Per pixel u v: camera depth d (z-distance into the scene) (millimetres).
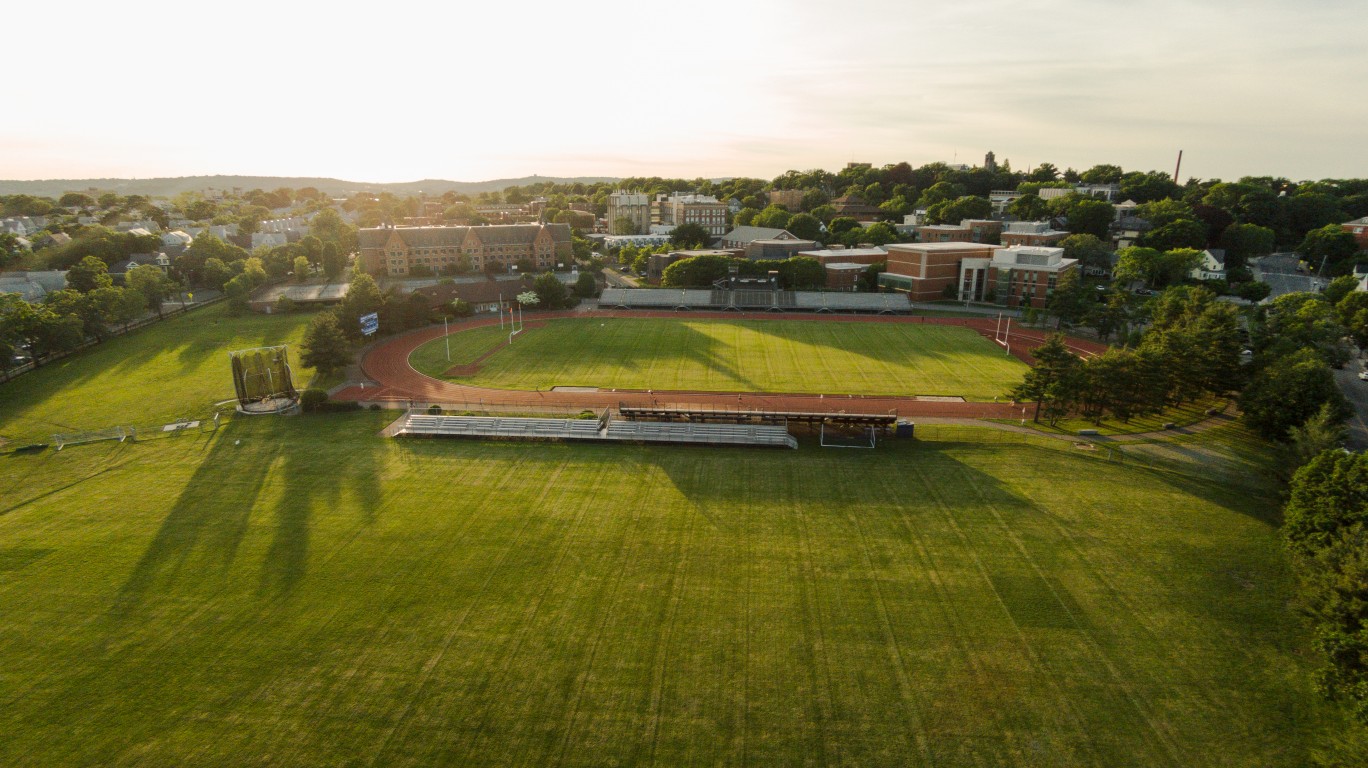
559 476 72375
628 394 104688
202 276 190125
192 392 103375
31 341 116000
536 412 95312
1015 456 76375
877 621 49156
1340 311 123000
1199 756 38250
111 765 37844
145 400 100375
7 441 86625
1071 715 41000
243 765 37844
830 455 77750
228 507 66625
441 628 48531
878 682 43594
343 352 112875
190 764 37875
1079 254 198375
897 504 65625
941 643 46938
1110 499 65750
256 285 181875
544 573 54875
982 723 40469
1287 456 67688
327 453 79750
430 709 41531
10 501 69188
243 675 44438
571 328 151250
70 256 199625
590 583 53562
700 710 41438
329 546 59156
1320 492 52375
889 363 122500
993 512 63812
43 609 51188
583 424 84375
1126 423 88250
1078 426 87188
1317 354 86875
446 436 84000
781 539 59625
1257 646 46375
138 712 41500
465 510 65125
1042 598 51438
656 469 73938
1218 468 72188
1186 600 51000
